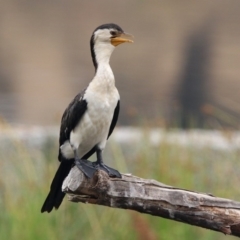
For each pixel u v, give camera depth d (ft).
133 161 41.98
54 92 74.49
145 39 77.61
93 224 38.83
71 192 26.68
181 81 76.23
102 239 38.60
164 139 40.68
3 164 40.78
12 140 41.98
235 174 40.68
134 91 73.56
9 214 38.40
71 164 31.71
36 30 77.82
